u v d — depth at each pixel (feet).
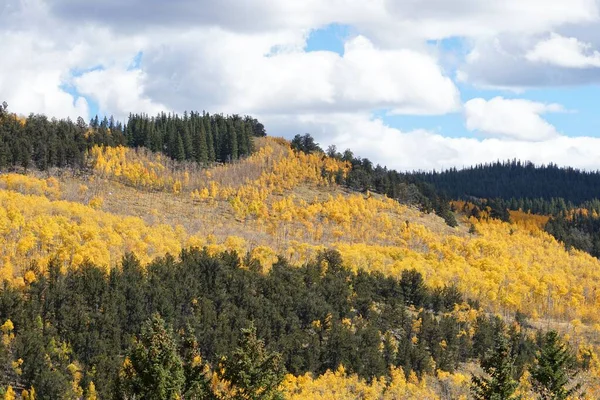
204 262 474.49
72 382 316.81
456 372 427.33
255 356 168.96
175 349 174.09
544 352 248.52
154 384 165.89
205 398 171.63
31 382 310.86
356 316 472.03
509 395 192.34
